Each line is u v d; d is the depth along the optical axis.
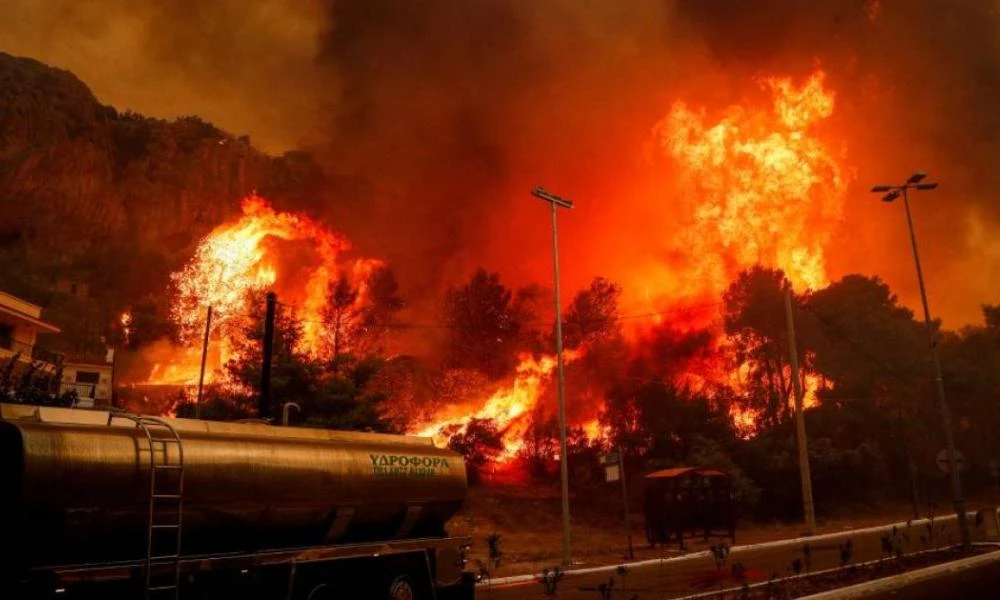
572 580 20.23
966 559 20.44
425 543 12.80
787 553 25.80
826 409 53.81
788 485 46.12
